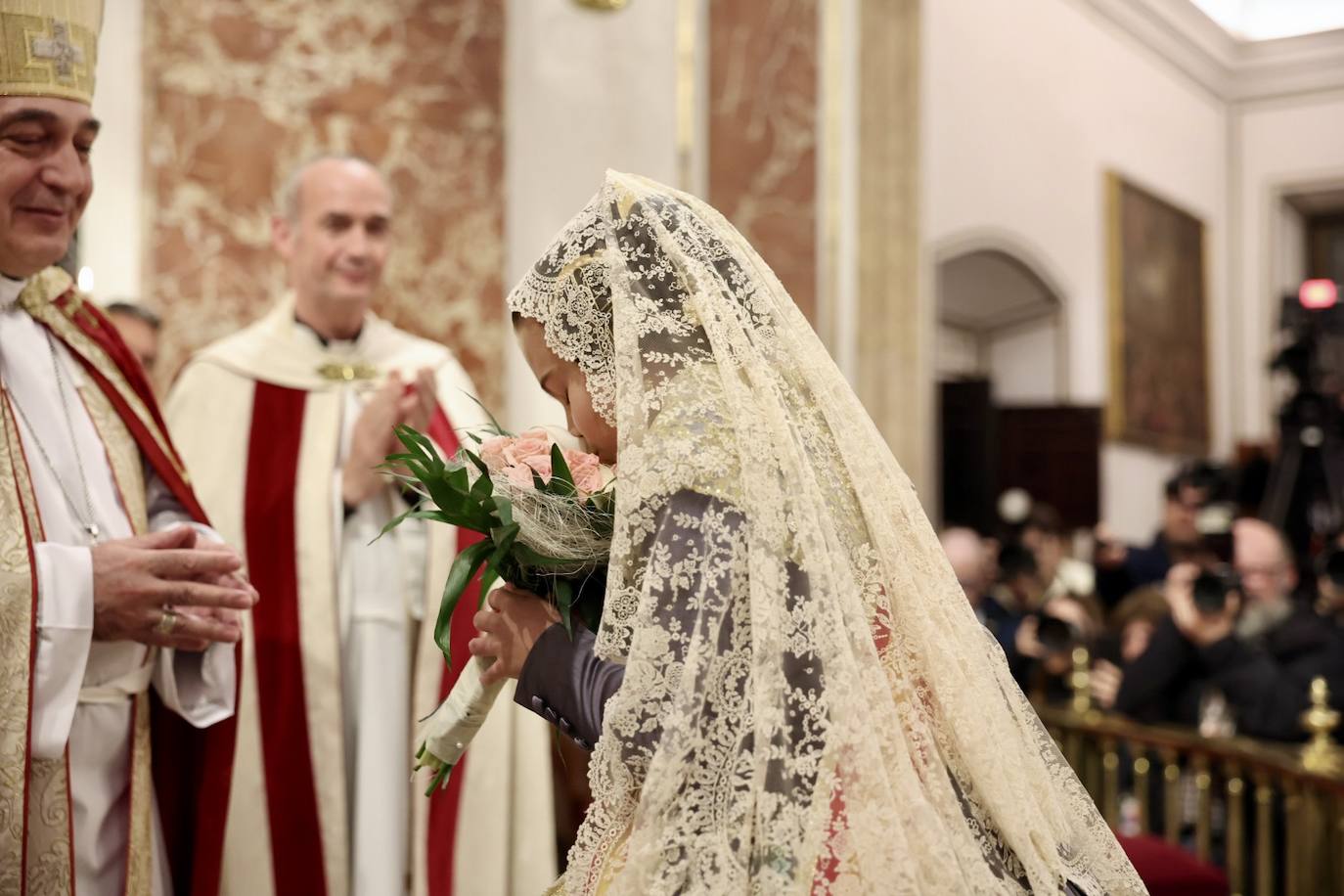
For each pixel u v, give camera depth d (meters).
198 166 5.14
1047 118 11.43
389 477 3.31
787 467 1.69
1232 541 6.67
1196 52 13.66
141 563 2.33
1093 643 5.43
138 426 2.65
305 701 3.18
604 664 1.82
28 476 2.38
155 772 2.77
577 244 1.83
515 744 3.50
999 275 11.54
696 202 1.89
